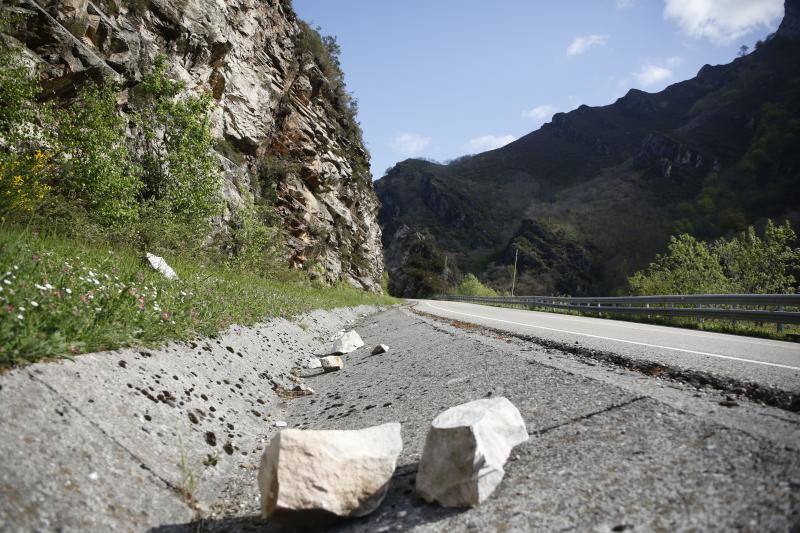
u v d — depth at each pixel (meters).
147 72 14.62
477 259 166.12
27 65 9.35
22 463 2.31
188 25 17.34
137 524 2.54
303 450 2.79
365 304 29.00
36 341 3.19
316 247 29.78
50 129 9.64
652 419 3.10
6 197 7.25
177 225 12.70
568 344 6.61
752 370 4.48
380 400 5.45
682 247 31.62
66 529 2.16
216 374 5.38
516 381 4.64
